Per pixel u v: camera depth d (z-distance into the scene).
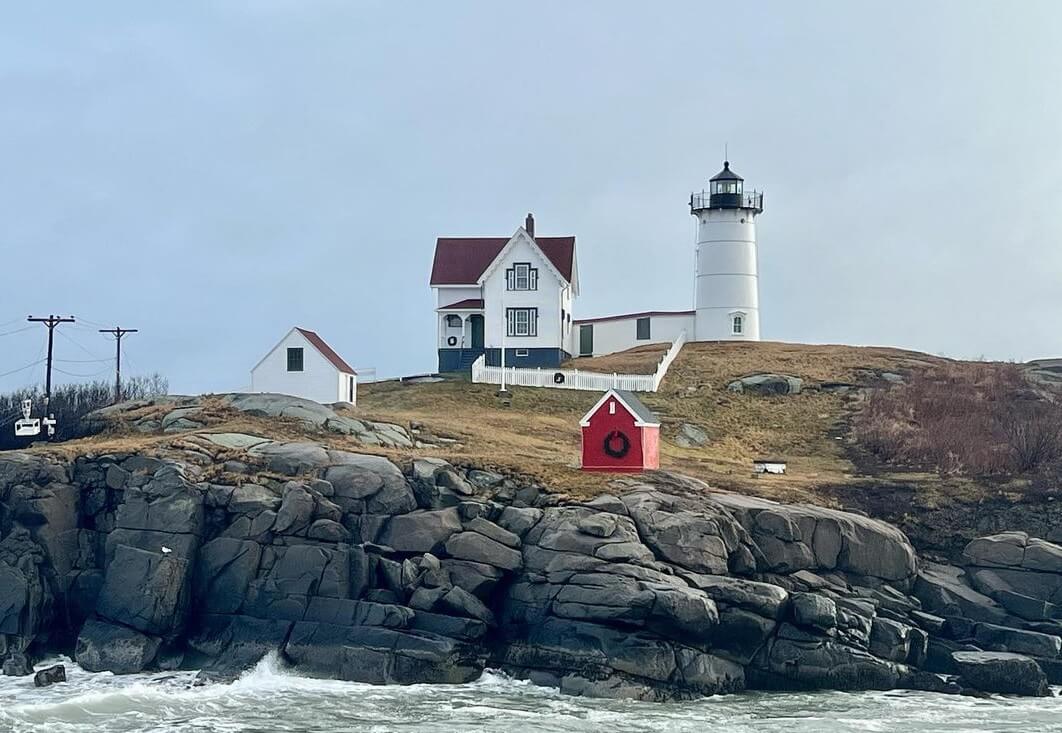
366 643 59.97
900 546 67.38
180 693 56.97
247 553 62.53
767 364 106.19
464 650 60.19
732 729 52.31
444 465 67.25
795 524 65.62
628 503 64.06
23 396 96.38
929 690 61.31
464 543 62.09
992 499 74.62
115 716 53.19
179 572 61.91
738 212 116.94
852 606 63.34
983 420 91.69
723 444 91.56
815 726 53.22
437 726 51.91
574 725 52.34
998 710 57.16
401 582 61.34
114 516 65.00
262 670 60.09
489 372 99.88
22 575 62.22
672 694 58.34
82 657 61.25
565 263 109.44
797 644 61.06
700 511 63.72
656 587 58.72
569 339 113.38
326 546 62.28
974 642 64.69
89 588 63.81
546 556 61.38
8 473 64.50
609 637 58.66
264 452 67.81
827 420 95.50
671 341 116.69
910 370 104.50
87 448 67.31
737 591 60.56
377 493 64.44
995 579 67.56
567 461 76.56
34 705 53.47
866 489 76.19
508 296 106.25
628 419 72.06
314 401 84.31
